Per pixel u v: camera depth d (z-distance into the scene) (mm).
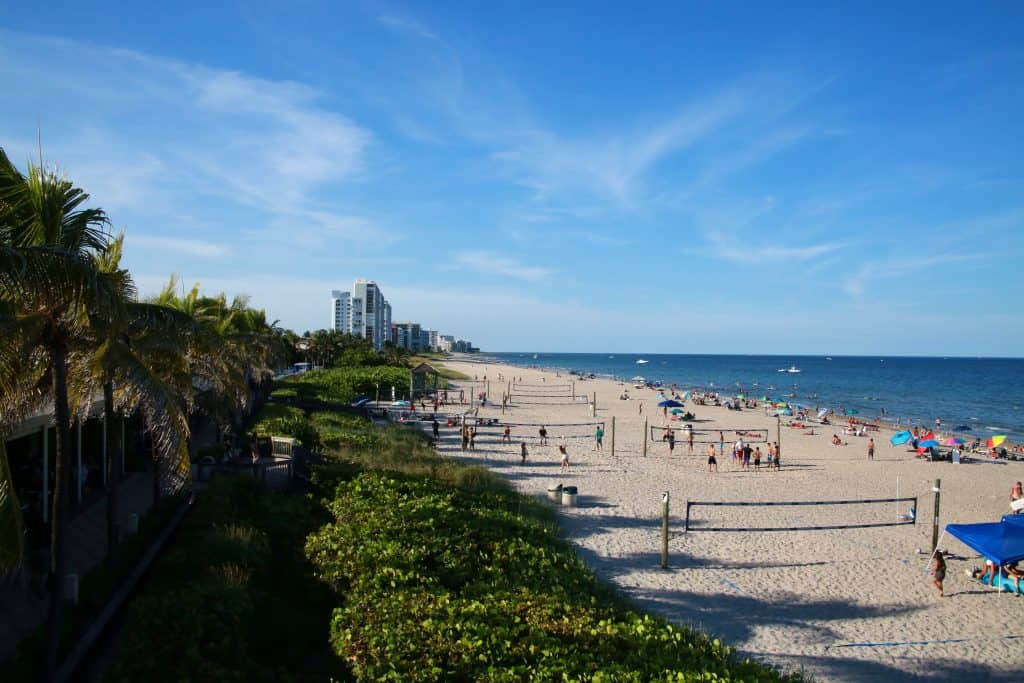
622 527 21703
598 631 10078
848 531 22156
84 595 11320
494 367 175000
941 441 41531
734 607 15453
